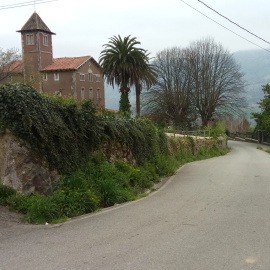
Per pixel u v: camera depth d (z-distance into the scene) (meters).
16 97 6.88
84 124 8.77
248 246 4.73
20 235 5.32
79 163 8.57
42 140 7.19
